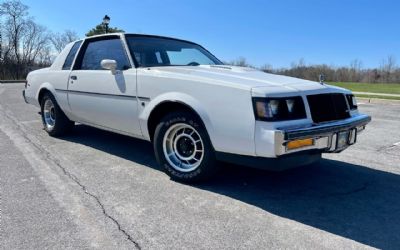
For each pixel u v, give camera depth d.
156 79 3.77
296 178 4.02
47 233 2.64
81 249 2.44
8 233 2.63
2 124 6.95
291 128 3.02
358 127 3.73
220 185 3.72
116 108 4.30
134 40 4.51
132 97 4.04
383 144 5.84
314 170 4.33
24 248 2.44
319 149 3.21
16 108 9.61
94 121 4.84
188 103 3.46
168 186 3.66
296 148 3.03
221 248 2.50
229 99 3.18
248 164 3.21
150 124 3.98
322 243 2.62
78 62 5.09
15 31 47.47
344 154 5.12
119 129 4.42
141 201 3.27
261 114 3.00
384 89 21.78
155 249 2.47
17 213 2.96
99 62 4.74
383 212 3.18
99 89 4.51
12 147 5.09
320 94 3.38
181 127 3.68
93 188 3.56
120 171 4.12
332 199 3.45
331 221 2.98
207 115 3.33
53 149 5.04
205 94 3.35
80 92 4.87
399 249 2.57
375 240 2.69
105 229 2.72
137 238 2.61
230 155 3.29
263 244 2.57
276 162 3.05
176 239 2.61
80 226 2.76
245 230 2.77
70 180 3.78
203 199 3.36
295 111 3.15
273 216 3.04
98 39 4.88
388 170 4.39
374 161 4.79
